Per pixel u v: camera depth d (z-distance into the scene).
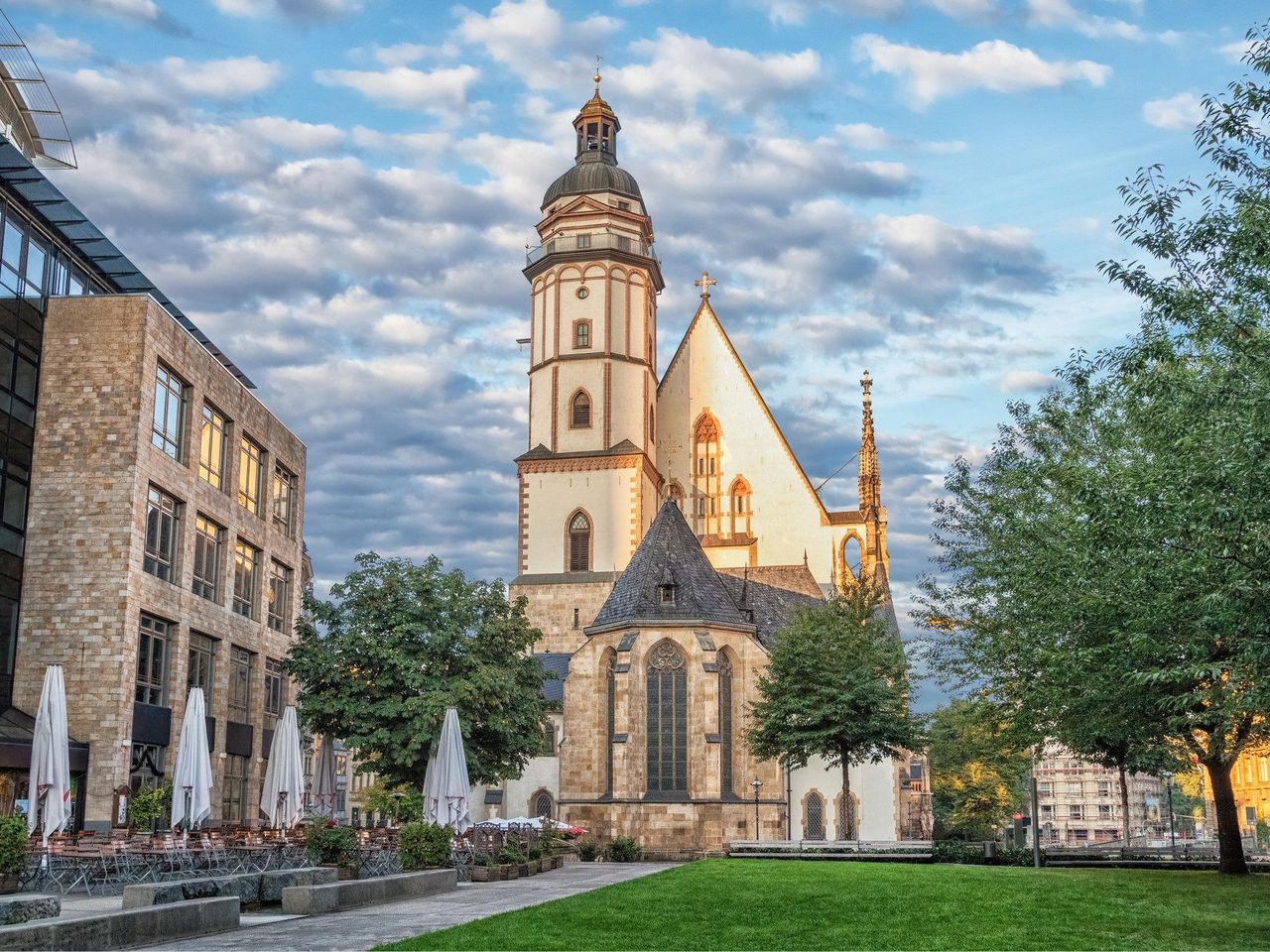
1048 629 32.69
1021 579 33.97
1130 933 20.14
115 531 42.28
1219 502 19.89
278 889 25.02
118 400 43.19
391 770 45.78
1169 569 22.55
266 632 57.53
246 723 55.34
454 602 45.22
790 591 85.56
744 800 68.75
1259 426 19.31
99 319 43.72
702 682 68.06
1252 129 22.19
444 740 38.28
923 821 97.62
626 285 92.50
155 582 44.50
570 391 90.56
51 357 43.53
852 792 74.19
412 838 32.88
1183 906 24.34
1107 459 33.09
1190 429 21.61
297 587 62.84
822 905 24.30
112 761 40.84
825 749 58.19
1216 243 22.44
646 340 93.38
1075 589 29.41
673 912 22.92
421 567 46.09
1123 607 26.08
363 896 25.52
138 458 42.97
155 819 41.12
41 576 42.03
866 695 56.47
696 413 97.50
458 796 37.72
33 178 42.16
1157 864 40.44
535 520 89.00
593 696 70.44
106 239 46.69
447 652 45.00
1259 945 18.67
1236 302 22.20
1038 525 34.75
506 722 46.25
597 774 69.75
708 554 94.56
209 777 34.53
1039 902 25.02
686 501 96.50
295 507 62.94
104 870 29.88
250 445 56.50
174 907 18.97
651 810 67.00
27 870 29.12
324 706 43.66
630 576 72.75
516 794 79.56
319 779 45.03
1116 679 29.66
